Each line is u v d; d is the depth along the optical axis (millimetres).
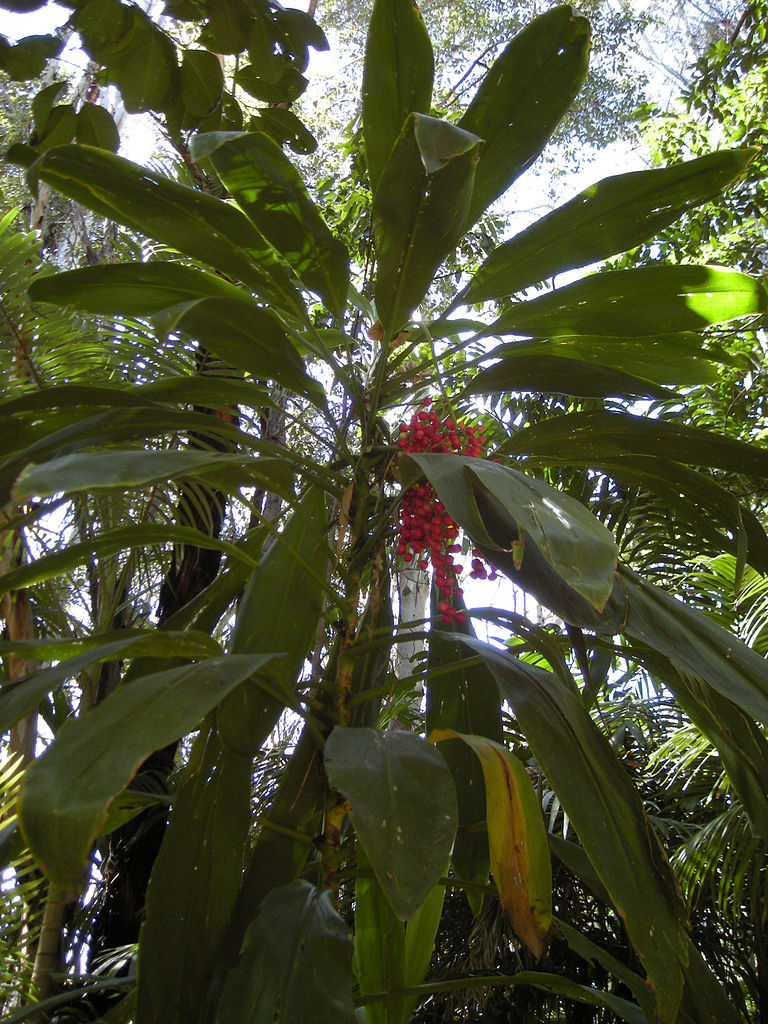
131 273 1382
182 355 2352
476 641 1258
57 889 671
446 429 1376
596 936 2371
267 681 1221
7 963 1711
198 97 1999
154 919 1165
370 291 1759
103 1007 1902
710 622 1300
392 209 1185
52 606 2287
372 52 1390
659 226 1388
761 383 3037
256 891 1268
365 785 828
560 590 1146
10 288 2148
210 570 2506
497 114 1394
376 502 1407
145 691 863
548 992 2295
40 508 1127
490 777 1020
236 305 1237
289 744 3012
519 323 1525
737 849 2113
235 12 1938
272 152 1194
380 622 1607
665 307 1468
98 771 746
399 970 1337
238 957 1173
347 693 1295
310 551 1561
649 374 1676
